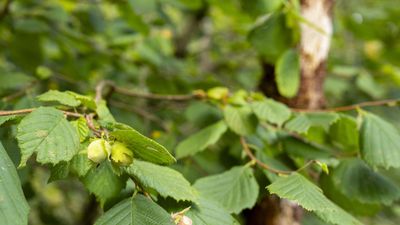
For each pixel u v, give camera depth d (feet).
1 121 2.54
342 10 8.17
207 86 4.97
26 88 3.41
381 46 6.90
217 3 5.13
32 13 5.33
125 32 5.99
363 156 3.12
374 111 6.28
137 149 2.49
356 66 6.86
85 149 2.56
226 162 3.68
